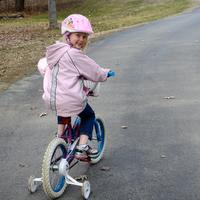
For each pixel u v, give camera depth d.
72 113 4.93
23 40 21.39
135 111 8.25
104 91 9.79
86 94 5.07
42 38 22.11
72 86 4.85
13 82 11.14
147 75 11.32
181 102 8.73
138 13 34.84
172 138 6.78
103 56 14.53
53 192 4.86
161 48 15.76
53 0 26.52
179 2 38.28
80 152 5.17
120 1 42.06
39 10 43.19
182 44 16.41
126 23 27.31
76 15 4.93
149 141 6.69
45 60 5.14
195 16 28.03
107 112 8.24
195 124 7.39
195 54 14.13
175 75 11.17
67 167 4.91
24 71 12.62
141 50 15.54
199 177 5.45
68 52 4.82
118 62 13.31
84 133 5.21
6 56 15.78
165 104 8.64
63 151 5.05
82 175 5.55
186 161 5.92
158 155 6.15
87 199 4.99
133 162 5.94
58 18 38.12
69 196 5.06
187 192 5.09
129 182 5.38
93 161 5.82
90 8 41.16
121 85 10.31
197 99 8.90
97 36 20.45
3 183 5.45
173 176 5.50
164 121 7.60
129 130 7.20
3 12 42.88
